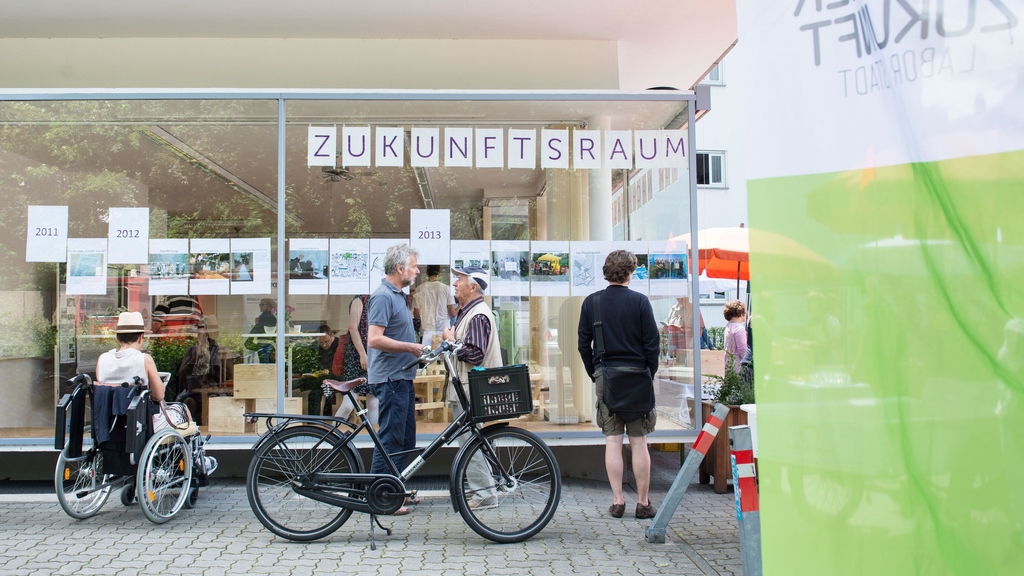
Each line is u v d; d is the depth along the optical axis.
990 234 1.84
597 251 6.25
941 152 1.88
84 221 6.23
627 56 7.56
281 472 4.39
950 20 1.86
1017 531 1.83
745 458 3.10
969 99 1.84
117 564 3.97
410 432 5.06
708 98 6.38
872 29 1.98
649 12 6.35
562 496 5.67
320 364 6.09
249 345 6.12
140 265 6.20
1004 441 1.84
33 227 6.22
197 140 6.20
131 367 4.82
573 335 6.21
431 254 6.19
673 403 6.10
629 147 6.29
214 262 6.18
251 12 6.27
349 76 6.96
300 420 4.41
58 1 6.02
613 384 4.83
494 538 4.38
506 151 6.26
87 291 6.21
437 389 5.94
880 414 2.00
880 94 1.97
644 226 6.26
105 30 6.70
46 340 6.19
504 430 4.47
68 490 4.80
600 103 6.27
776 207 2.14
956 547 1.89
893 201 1.96
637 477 4.98
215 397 6.08
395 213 6.20
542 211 6.24
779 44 2.15
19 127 6.18
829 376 2.07
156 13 6.28
